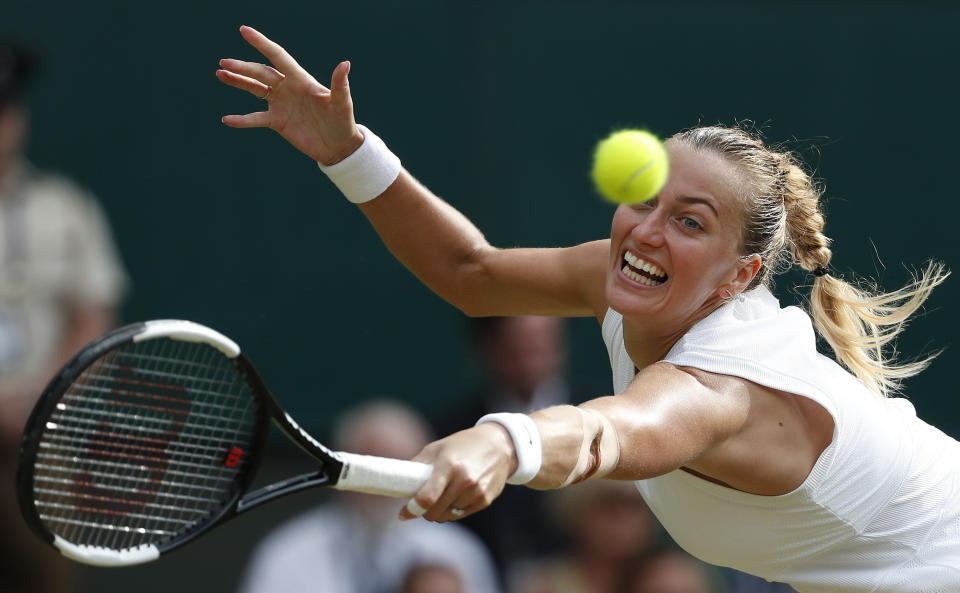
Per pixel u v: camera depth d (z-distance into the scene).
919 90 28.61
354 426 19.44
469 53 27.95
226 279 27.69
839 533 11.00
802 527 10.84
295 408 27.83
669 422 9.33
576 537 18.19
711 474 10.24
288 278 27.86
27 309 19.38
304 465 27.88
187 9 27.23
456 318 28.16
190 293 27.55
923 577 11.26
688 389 9.62
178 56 27.31
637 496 17.91
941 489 11.48
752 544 11.12
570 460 8.74
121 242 27.23
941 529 11.35
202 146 27.52
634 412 9.24
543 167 28.14
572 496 18.22
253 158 27.69
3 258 19.36
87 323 20.14
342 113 11.88
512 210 28.06
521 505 20.17
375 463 9.32
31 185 20.00
